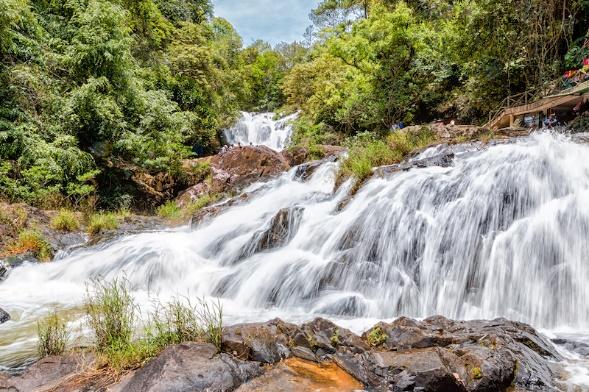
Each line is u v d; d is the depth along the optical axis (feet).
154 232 31.91
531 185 17.48
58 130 39.22
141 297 19.72
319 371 9.23
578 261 14.19
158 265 23.35
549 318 13.91
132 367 9.73
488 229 16.81
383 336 10.41
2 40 36.29
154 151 48.47
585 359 10.00
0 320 16.19
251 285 19.15
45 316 16.94
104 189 43.73
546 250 14.93
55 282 23.57
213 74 74.23
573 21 37.70
